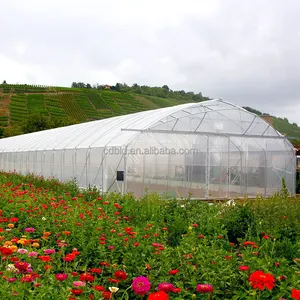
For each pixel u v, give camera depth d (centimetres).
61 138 2439
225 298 449
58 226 742
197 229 844
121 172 1642
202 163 1880
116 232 694
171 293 442
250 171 2036
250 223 880
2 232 666
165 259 528
